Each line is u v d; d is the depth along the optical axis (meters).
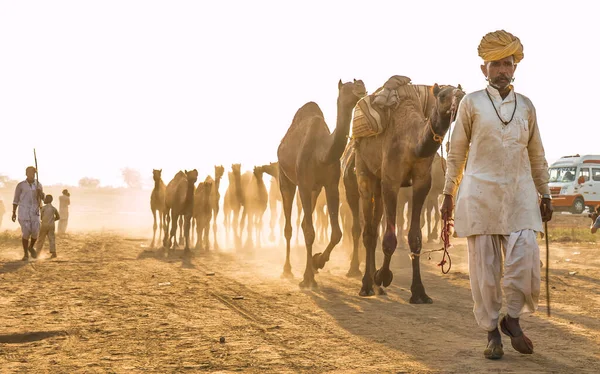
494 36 4.99
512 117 4.96
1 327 6.50
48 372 4.80
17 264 13.67
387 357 5.16
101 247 19.16
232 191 19.33
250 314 7.30
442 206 5.30
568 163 33.81
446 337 5.98
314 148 10.08
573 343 5.65
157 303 8.09
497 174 4.93
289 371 4.75
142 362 5.07
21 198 14.93
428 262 14.20
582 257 14.50
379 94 8.35
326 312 7.46
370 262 9.03
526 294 4.91
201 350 5.46
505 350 5.39
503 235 4.94
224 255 16.94
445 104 7.02
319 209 21.78
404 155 8.08
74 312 7.41
